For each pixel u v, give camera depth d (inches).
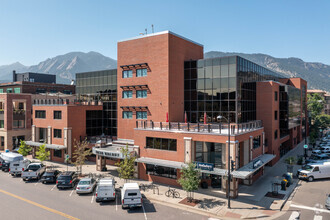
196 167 980.6
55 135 1622.8
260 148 1246.3
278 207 847.1
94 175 1259.8
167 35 1312.7
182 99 1411.2
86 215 772.0
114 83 1771.7
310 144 2138.3
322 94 4685.0
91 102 1807.3
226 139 959.6
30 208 827.4
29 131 2073.1
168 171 1112.8
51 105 1640.0
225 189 983.0
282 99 1585.9
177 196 948.6
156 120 1352.1
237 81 1262.3
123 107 1492.4
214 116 1321.4
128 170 1061.8
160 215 780.0
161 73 1332.4
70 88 2755.9
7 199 916.0
